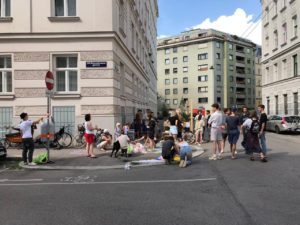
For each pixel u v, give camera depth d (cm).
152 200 663
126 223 525
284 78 3516
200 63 8825
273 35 3856
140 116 1845
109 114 1569
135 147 1398
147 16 3753
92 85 1572
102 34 1568
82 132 1540
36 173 1013
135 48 2477
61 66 1627
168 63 9444
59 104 1581
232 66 9050
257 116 1145
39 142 1534
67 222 534
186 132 1864
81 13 1580
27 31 1580
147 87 3741
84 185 823
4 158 1272
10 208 620
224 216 552
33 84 1584
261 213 566
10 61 1628
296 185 770
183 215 562
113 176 945
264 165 1050
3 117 1600
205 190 739
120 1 1833
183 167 1062
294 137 2231
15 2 1591
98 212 586
